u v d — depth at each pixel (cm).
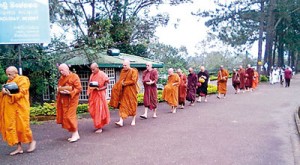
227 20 3703
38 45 1255
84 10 1772
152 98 1019
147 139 725
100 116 795
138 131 814
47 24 931
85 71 1502
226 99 1616
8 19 901
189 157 580
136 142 699
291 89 2275
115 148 652
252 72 2072
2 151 647
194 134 772
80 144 689
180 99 1262
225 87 1694
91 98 800
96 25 1474
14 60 1202
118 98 880
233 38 3741
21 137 598
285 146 655
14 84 579
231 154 597
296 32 4059
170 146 660
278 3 3403
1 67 1109
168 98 1141
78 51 1374
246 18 3534
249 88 2139
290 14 3644
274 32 3831
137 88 895
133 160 569
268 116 1045
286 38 4084
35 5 914
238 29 3725
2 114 591
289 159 565
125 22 1917
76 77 695
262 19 3388
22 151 628
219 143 681
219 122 935
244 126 870
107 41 1402
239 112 1141
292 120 966
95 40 1354
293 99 1584
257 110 1192
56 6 1400
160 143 687
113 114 1132
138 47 2411
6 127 588
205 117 1032
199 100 1515
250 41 3834
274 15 3588
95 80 794
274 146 655
